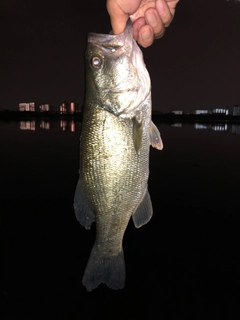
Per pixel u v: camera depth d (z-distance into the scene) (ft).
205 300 1.63
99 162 0.98
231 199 2.97
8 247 2.12
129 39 0.95
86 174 1.00
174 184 3.49
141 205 1.03
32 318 1.54
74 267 1.91
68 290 1.73
